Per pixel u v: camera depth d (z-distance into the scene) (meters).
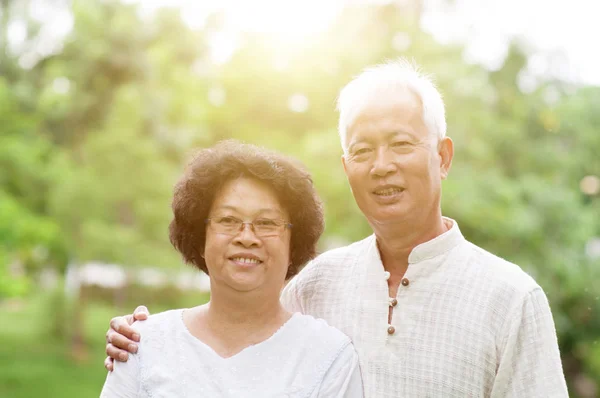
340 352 2.34
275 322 2.37
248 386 2.22
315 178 10.62
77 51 16.11
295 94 12.52
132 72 15.92
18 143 14.01
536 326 2.30
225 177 2.32
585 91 12.48
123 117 14.92
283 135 12.70
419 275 2.47
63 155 15.52
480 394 2.34
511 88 13.63
